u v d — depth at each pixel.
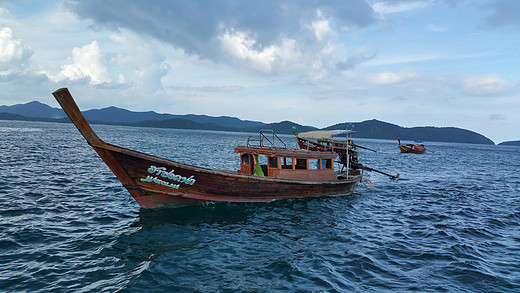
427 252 10.88
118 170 13.25
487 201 20.72
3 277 8.02
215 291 7.88
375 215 16.22
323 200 18.83
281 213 15.43
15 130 101.06
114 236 11.45
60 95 11.35
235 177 15.43
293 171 18.20
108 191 18.94
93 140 12.26
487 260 10.30
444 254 10.70
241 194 16.23
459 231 13.55
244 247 10.95
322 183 18.70
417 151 91.12
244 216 14.61
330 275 8.91
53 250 9.91
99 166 29.34
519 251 11.27
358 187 25.19
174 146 69.06
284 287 8.16
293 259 10.03
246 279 8.57
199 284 8.21
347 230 13.38
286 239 11.94
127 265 9.16
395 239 12.31
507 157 101.12
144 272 8.73
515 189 26.78
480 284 8.52
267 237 12.05
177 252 10.24
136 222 13.15
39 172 23.70
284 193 17.59
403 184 28.08
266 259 9.98
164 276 8.57
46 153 37.19
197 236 11.80
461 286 8.38
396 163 53.00
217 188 15.44
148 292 7.71
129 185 13.80
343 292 7.95
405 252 10.87
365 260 10.06
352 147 26.17
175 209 15.09
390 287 8.27
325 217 15.25
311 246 11.30
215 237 11.80
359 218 15.48
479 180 32.81
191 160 41.28
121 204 16.05
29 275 8.23
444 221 15.23
